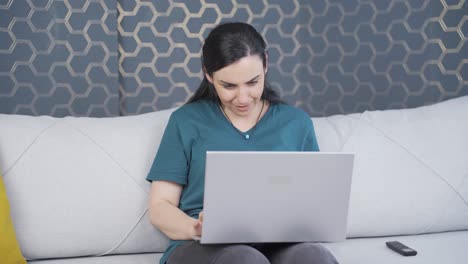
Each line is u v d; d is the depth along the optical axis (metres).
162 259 1.53
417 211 1.82
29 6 2.45
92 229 1.66
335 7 2.72
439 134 1.90
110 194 1.68
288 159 1.29
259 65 1.50
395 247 1.68
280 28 2.70
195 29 2.62
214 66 1.50
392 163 1.84
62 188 1.65
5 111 2.48
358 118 1.94
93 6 2.49
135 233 1.69
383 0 2.70
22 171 1.64
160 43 2.60
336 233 1.41
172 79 2.62
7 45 2.45
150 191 1.66
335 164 1.32
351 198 1.80
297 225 1.38
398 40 2.71
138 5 2.56
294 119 1.69
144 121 1.81
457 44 2.64
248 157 1.26
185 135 1.62
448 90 2.67
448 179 1.85
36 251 1.62
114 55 2.53
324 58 2.74
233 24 1.54
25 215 1.62
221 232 1.33
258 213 1.33
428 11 2.67
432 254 1.65
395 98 2.74
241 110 1.58
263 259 1.30
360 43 2.73
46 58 2.48
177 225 1.47
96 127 1.76
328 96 2.76
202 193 1.59
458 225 1.86
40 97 2.50
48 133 1.71
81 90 2.52
